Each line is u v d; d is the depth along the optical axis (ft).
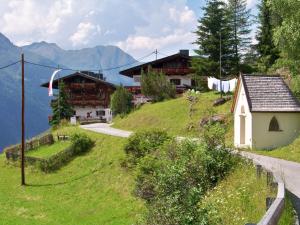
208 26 228.63
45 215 121.08
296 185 72.02
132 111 248.73
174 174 64.64
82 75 322.14
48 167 166.50
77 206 127.24
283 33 132.57
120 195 125.59
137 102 265.34
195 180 77.41
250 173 71.61
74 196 137.69
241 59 234.58
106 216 111.04
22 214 123.34
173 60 301.22
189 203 51.42
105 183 140.15
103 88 323.37
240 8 235.40
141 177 102.42
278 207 40.86
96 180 145.59
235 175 75.82
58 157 169.78
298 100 137.28
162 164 83.25
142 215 56.44
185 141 86.84
